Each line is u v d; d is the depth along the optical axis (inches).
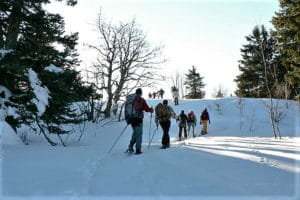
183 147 428.1
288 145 393.1
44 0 610.5
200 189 210.1
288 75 1205.7
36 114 540.1
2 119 510.9
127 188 220.1
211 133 987.9
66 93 593.6
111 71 1362.0
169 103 1678.2
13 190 210.7
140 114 414.9
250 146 387.2
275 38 1299.2
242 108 1428.4
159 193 204.5
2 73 528.7
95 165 318.3
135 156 384.2
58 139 695.7
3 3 593.9
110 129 992.2
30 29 631.8
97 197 197.8
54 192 207.3
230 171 255.0
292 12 1188.5
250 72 2159.2
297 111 1293.1
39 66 577.0
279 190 197.5
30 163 309.7
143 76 1406.3
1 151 383.2
